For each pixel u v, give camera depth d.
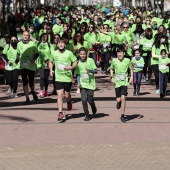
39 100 26.62
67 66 21.09
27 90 25.31
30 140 18.03
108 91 29.78
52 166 15.16
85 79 21.12
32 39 27.64
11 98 27.36
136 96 27.91
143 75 35.25
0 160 15.74
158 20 47.97
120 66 20.97
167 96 27.92
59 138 18.30
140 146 17.12
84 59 21.08
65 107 24.20
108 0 131.00
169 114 22.56
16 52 27.50
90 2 155.62
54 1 123.00
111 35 36.28
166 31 34.69
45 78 27.58
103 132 19.16
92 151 16.61
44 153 16.44
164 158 15.84
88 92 21.25
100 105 24.86
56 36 27.41
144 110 23.52
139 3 105.06
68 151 16.62
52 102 25.94
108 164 15.30
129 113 22.80
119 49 20.95
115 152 16.48
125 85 20.95
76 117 21.91
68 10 75.69
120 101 21.20
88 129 19.66
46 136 18.59
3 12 59.25
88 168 14.96
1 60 32.59
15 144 17.52
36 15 57.31
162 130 19.44
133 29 40.94
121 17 48.00
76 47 27.73
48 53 27.28
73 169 14.89
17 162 15.55
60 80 21.17
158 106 24.61
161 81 27.12
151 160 15.66
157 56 28.19
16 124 20.56
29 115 22.36
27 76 26.45
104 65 38.03
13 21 56.50
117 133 19.00
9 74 28.08
